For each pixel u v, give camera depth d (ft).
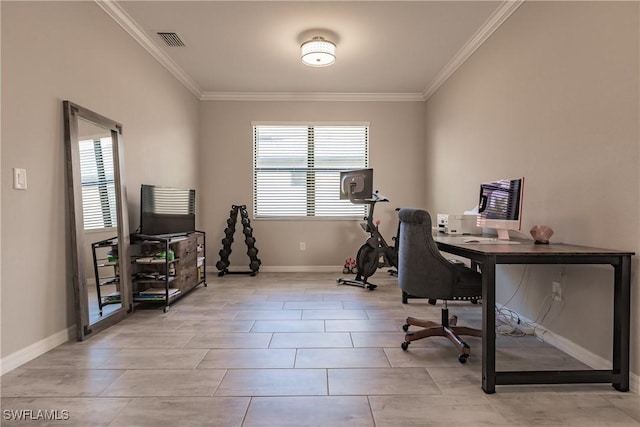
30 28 6.90
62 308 7.72
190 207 13.41
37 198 7.06
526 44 8.66
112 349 7.46
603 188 6.34
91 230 8.43
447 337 7.55
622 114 5.94
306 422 4.93
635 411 5.20
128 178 10.43
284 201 17.15
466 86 12.26
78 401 5.43
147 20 10.09
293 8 9.51
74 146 7.93
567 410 5.23
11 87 6.50
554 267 7.66
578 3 6.90
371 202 14.11
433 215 15.75
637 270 5.71
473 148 11.71
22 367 6.55
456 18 9.98
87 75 8.57
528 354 7.21
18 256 6.64
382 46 11.76
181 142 14.47
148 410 5.20
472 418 5.03
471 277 7.30
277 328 8.86
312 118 16.89
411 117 16.98
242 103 16.83
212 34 10.93
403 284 7.69
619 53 5.99
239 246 16.94
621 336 5.68
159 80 12.44
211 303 11.20
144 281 10.54
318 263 17.07
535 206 8.30
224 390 5.79
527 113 8.63
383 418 5.03
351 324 9.16
